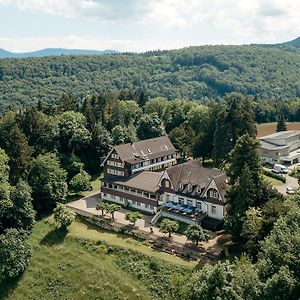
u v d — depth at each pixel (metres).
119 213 83.06
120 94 174.62
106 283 61.31
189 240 68.56
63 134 109.69
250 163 67.69
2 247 67.12
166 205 79.31
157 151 103.69
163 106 156.62
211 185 74.31
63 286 63.28
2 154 84.38
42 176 86.81
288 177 102.50
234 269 46.91
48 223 78.88
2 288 64.56
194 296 44.03
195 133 130.38
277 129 162.38
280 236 43.06
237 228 62.09
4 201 74.25
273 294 38.19
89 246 70.00
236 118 104.25
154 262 62.31
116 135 119.94
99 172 112.88
